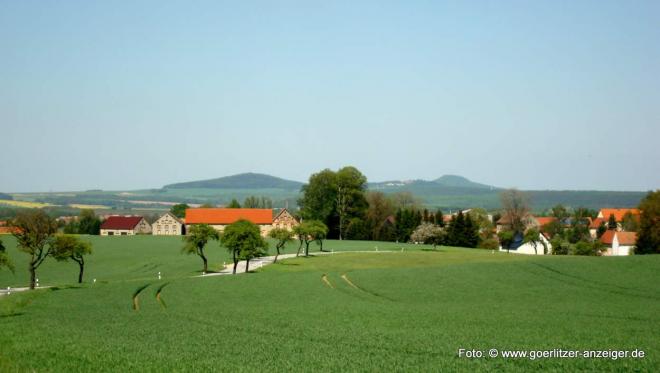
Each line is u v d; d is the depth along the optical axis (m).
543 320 53.72
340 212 194.00
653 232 125.75
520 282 82.69
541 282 82.25
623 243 163.38
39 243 89.00
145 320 52.88
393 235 190.12
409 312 58.78
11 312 58.12
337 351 38.44
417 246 165.38
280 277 89.56
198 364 34.25
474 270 92.25
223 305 66.19
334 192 194.62
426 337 43.88
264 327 48.72
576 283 81.00
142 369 33.12
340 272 94.69
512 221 186.12
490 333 46.09
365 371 33.00
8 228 88.06
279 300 70.44
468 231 174.00
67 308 61.41
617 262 93.69
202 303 68.00
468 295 74.44
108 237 193.62
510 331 47.28
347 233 195.75
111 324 50.22
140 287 78.25
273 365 34.28
